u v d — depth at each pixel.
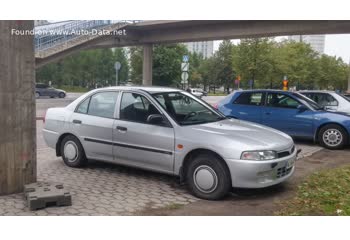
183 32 34.41
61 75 63.94
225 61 77.62
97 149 6.79
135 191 5.86
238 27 31.12
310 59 51.19
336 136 9.81
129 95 6.59
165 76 46.03
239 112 11.18
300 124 10.30
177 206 5.18
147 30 36.25
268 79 37.41
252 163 5.19
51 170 7.08
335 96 11.84
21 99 5.38
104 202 5.30
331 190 5.57
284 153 5.65
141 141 6.14
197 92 58.16
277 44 45.81
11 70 5.24
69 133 7.20
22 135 5.44
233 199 5.54
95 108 6.96
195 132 5.68
